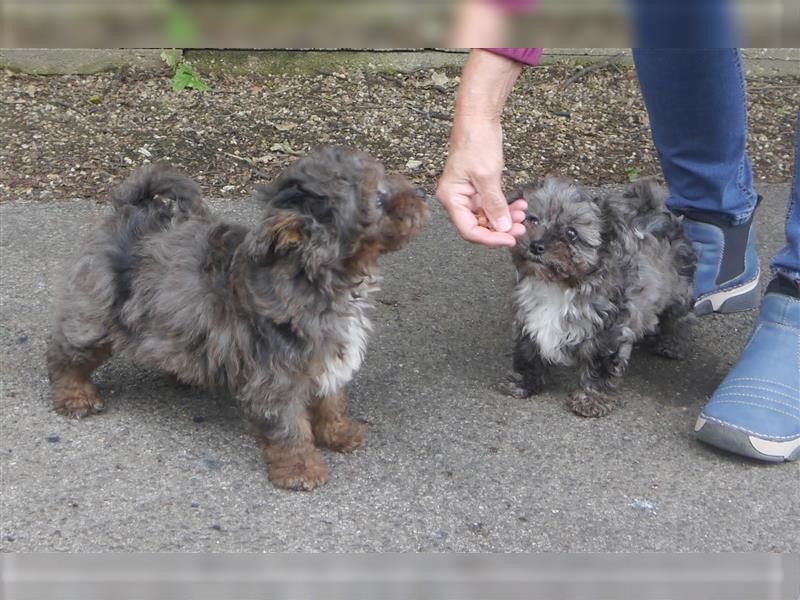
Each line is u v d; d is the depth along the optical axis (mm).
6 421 2186
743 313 2529
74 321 2160
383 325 2455
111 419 2205
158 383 2295
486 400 2289
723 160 2332
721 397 2184
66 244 2639
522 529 2039
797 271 2211
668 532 2043
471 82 2088
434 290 2564
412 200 2053
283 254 2029
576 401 2268
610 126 3174
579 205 2244
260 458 2145
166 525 2023
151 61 3238
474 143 2092
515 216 2205
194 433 2188
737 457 2176
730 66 2252
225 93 3201
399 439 2193
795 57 3395
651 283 2281
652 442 2205
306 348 2053
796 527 2055
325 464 2119
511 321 2477
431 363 2369
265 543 2008
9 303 2449
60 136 2994
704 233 2398
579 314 2240
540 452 2178
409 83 3289
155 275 2123
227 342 2074
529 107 3227
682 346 2408
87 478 2092
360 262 2053
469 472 2135
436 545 2014
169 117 3092
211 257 2102
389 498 2084
